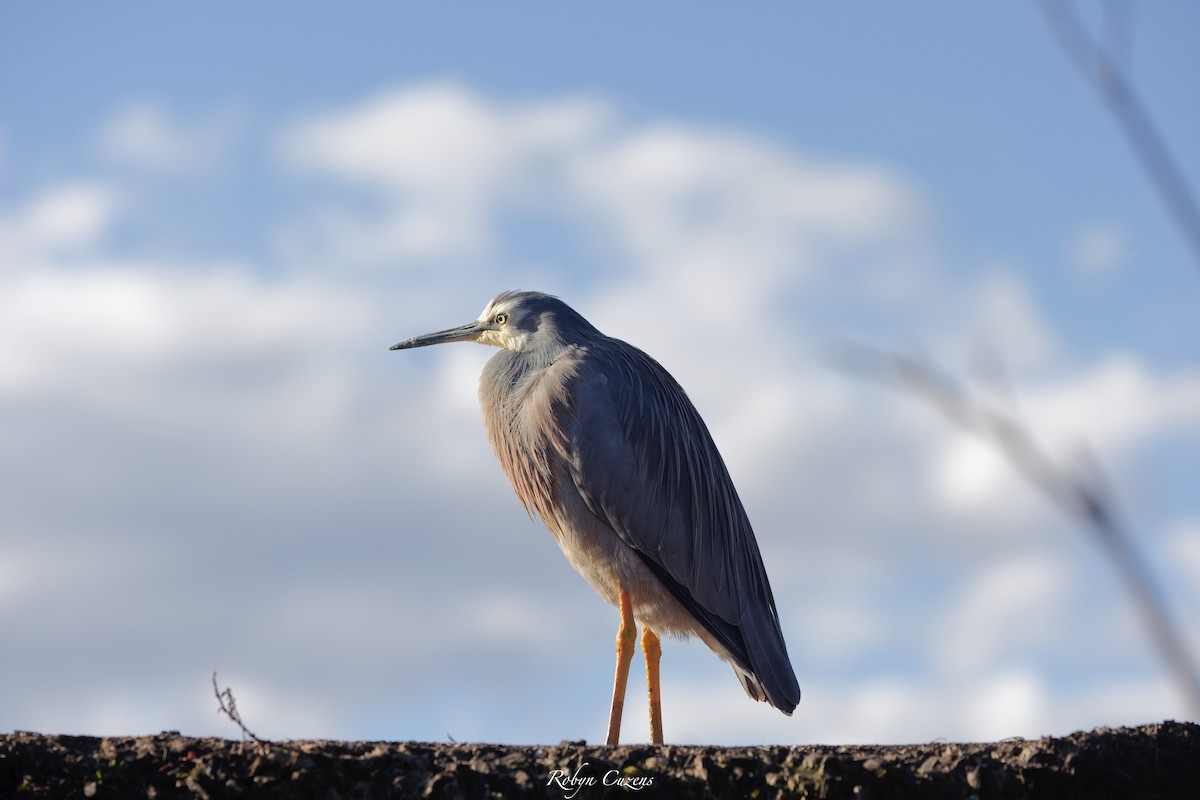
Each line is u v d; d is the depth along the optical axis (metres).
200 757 9.22
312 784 9.02
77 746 9.38
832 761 9.51
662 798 9.38
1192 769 9.85
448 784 9.15
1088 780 9.60
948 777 9.55
